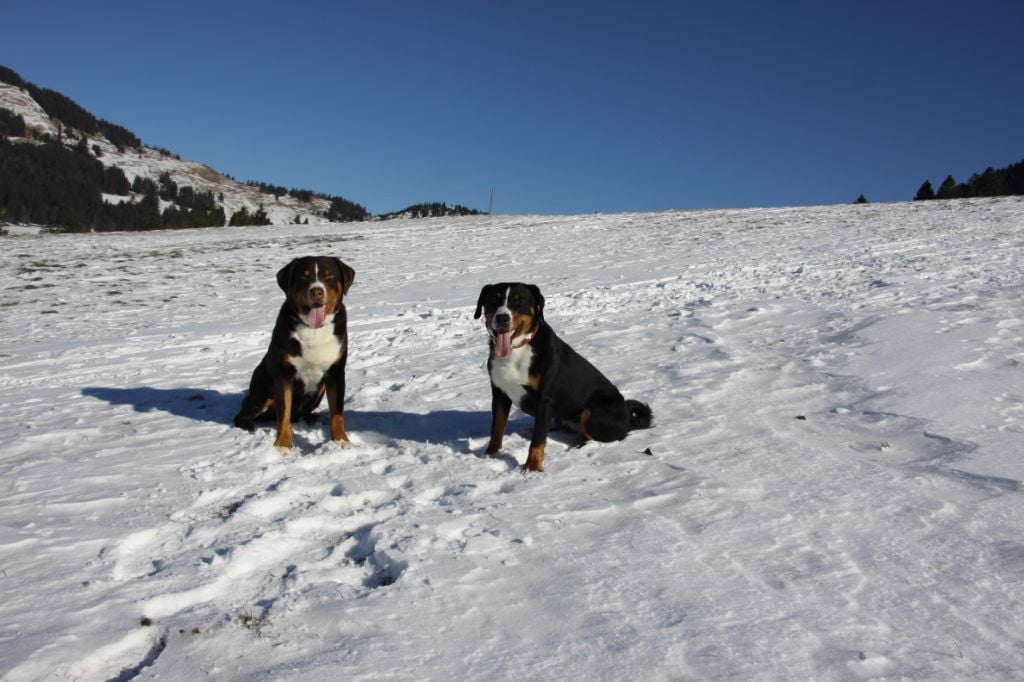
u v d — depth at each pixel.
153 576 3.31
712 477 4.56
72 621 2.91
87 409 7.01
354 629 2.84
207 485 4.65
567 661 2.62
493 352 5.22
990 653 2.64
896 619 2.88
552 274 18.17
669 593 3.10
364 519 4.03
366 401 7.20
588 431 5.48
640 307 12.80
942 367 6.86
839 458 4.83
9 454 5.44
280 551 3.66
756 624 2.85
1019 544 3.47
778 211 33.84
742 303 12.15
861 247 18.72
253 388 6.12
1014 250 16.27
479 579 3.25
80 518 4.06
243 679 2.52
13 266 22.22
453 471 4.91
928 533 3.63
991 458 4.65
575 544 3.61
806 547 3.52
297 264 5.61
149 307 15.37
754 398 6.45
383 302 15.10
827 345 8.34
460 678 2.53
